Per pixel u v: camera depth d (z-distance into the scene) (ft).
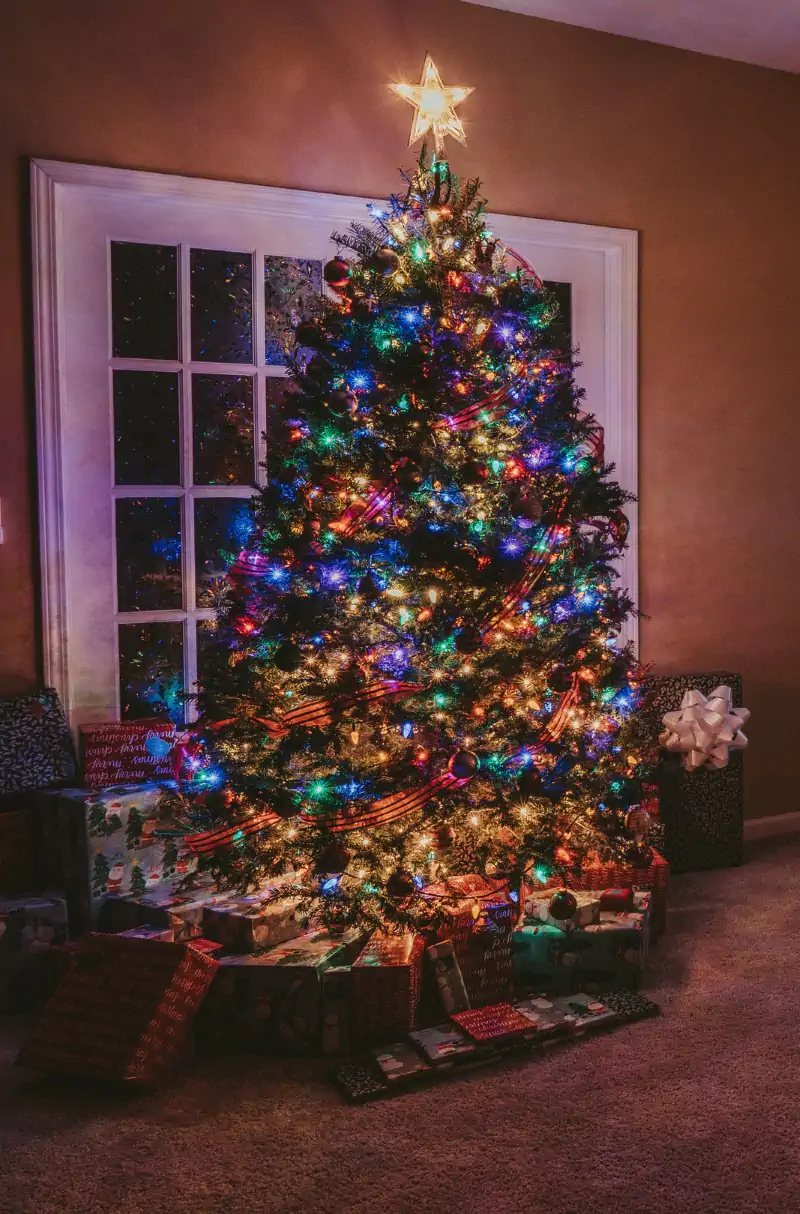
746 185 12.75
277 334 10.61
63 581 9.68
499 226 11.32
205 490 10.39
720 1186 6.08
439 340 7.95
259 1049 7.77
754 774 13.24
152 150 9.81
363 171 10.75
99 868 8.80
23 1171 6.29
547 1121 6.76
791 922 10.14
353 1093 7.02
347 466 8.13
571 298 11.97
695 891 11.09
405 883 7.58
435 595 7.67
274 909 8.18
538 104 11.46
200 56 9.93
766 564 13.21
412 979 7.73
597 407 12.20
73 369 9.75
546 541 8.03
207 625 9.14
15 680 9.59
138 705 10.24
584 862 8.92
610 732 8.98
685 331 12.50
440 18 10.93
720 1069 7.36
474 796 8.10
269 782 7.88
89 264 9.75
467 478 7.63
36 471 9.55
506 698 8.10
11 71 9.21
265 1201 6.01
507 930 8.36
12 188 9.29
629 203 12.05
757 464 13.07
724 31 11.74
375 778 7.95
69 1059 7.13
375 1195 6.05
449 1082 7.27
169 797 8.91
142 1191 6.10
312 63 10.41
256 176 10.27
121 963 7.59
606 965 8.54
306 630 7.72
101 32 9.52
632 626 12.36
